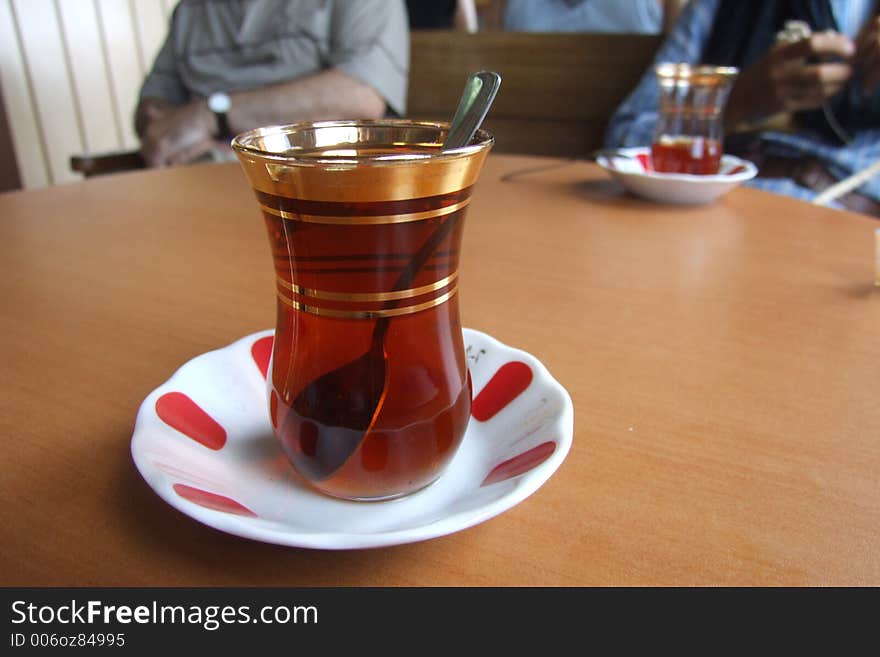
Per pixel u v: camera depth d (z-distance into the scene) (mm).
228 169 575
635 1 1055
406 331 163
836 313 296
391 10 922
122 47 1238
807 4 729
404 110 976
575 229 415
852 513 173
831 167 677
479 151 151
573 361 253
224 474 183
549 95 877
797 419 215
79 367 246
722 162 518
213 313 292
